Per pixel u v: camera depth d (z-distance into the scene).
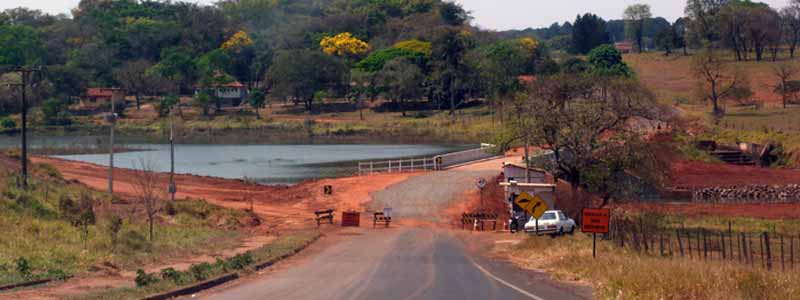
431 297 18.64
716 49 191.75
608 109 45.88
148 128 152.75
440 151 113.06
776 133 93.88
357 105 174.50
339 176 77.81
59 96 166.25
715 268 20.98
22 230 30.34
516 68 161.62
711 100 129.62
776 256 32.78
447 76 163.38
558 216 40.75
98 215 38.97
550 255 28.58
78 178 60.72
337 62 176.38
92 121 155.62
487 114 155.12
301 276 23.52
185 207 44.88
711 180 65.81
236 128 153.62
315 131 149.50
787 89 133.25
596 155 45.56
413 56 176.25
